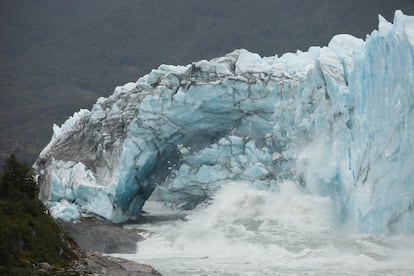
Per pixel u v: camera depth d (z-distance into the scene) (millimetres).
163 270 63781
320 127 84500
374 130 75312
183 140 96125
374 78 77000
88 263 56656
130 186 91875
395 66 74562
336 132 81688
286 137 90312
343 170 79875
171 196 102125
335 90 82438
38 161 103750
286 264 66312
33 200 62812
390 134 73188
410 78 71438
